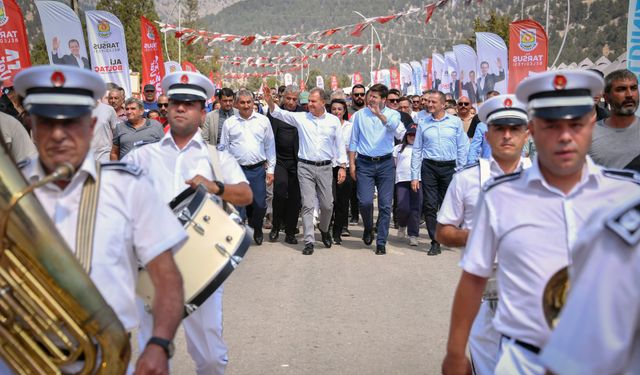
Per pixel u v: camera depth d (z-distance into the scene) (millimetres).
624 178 2891
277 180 10188
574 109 2742
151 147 4500
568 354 1749
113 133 9461
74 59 13453
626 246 1731
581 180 2877
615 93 5121
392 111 9609
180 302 2789
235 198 4355
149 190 2816
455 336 3123
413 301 7145
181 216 3910
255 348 5715
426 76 35531
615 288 1721
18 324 2457
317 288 7652
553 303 2809
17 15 10883
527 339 2861
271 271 8469
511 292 2916
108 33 14469
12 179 2299
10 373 2605
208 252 3908
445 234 4316
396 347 5766
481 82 17234
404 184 10258
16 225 2297
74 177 2697
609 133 5234
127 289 2754
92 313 2434
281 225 11703
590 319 1732
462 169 4375
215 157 4492
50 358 2482
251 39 21484
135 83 30188
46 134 2650
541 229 2865
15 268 2361
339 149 9719
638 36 9438
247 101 9562
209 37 20719
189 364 5402
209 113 10742
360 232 11555
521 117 4305
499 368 2914
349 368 5305
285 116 9742
